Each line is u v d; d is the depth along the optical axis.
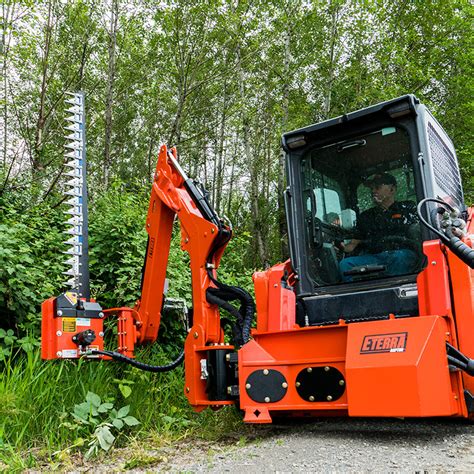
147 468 3.17
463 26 17.83
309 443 3.50
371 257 4.26
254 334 3.91
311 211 4.55
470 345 3.59
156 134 21.88
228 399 3.89
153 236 4.48
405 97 4.14
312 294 4.39
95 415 3.69
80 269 4.30
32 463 3.18
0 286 4.68
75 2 13.76
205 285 4.09
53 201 8.64
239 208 24.94
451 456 3.03
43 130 13.03
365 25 17.89
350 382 3.34
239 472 2.93
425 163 4.09
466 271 3.68
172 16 16.69
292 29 18.20
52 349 3.90
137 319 4.42
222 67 18.16
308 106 19.09
